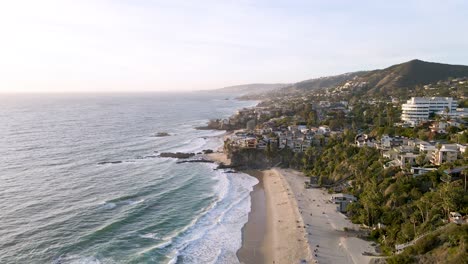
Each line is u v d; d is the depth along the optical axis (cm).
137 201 10088
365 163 11581
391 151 11512
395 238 6981
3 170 12888
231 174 14088
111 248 7212
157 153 17275
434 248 5747
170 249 7250
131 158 15975
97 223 8425
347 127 18925
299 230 8156
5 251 7006
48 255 6906
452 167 8831
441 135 12925
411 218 7119
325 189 11444
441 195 7056
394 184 8862
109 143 19312
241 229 8469
